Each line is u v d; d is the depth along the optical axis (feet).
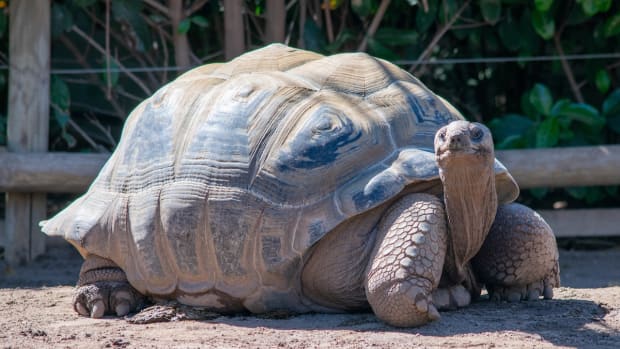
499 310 46.78
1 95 83.92
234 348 38.58
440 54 88.02
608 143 85.66
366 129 45.39
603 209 77.82
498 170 45.85
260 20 85.71
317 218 43.42
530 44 82.79
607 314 46.32
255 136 46.37
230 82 50.14
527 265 48.19
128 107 89.20
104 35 88.17
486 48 87.51
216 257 45.60
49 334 43.04
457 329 41.86
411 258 41.42
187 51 81.41
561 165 74.13
